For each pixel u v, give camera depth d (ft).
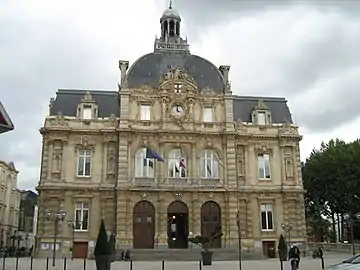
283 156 199.72
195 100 196.95
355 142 245.65
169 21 218.79
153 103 194.70
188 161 189.78
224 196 187.93
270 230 191.72
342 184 235.61
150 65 203.92
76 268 130.41
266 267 135.03
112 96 202.69
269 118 205.46
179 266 138.31
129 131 187.62
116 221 179.22
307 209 273.54
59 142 187.32
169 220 190.80
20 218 364.58
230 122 195.72
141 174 187.62
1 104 51.01
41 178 183.01
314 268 129.39
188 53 211.82
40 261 157.48
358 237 249.34
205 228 184.44
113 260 158.30
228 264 146.51
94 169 187.01
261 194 194.08
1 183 286.25
